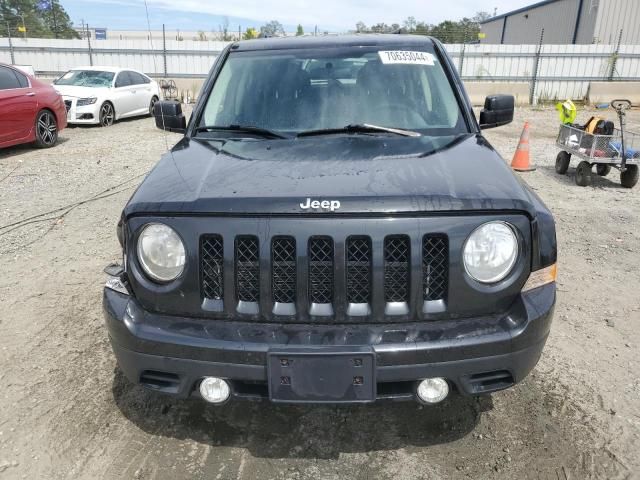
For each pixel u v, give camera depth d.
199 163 2.59
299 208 2.08
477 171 2.39
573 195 7.09
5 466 2.41
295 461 2.46
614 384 2.99
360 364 2.04
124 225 2.25
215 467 2.43
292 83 3.28
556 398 2.87
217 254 2.15
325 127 3.04
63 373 3.11
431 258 2.12
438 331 2.11
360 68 3.33
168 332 2.16
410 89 3.22
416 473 2.38
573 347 3.37
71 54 21.73
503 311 2.20
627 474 2.35
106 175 7.89
